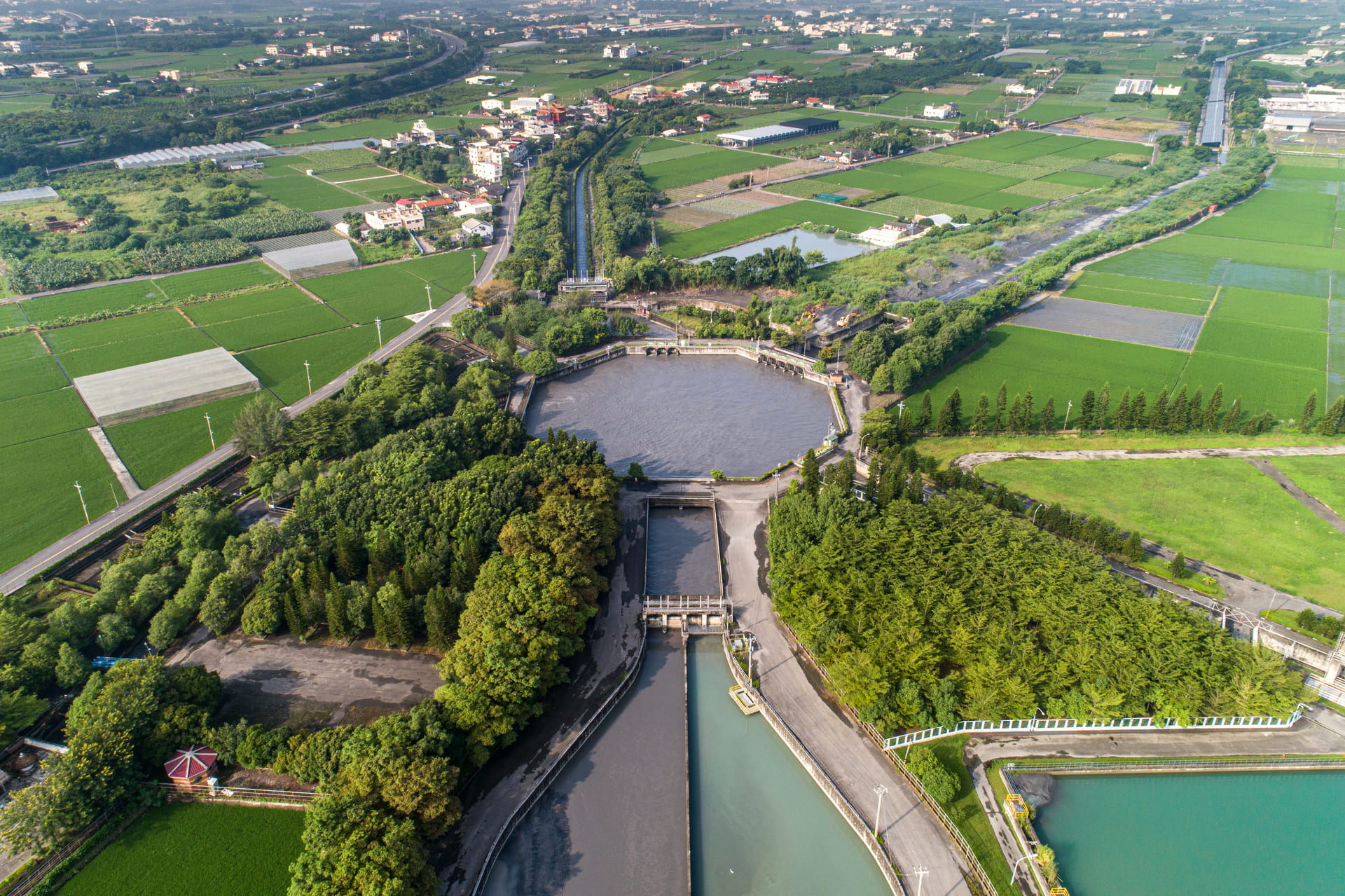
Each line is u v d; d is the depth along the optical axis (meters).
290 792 151.38
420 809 138.50
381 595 186.12
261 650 186.12
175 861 141.88
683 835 150.62
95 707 156.00
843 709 175.38
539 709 165.38
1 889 136.12
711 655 196.25
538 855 145.75
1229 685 164.88
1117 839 148.12
